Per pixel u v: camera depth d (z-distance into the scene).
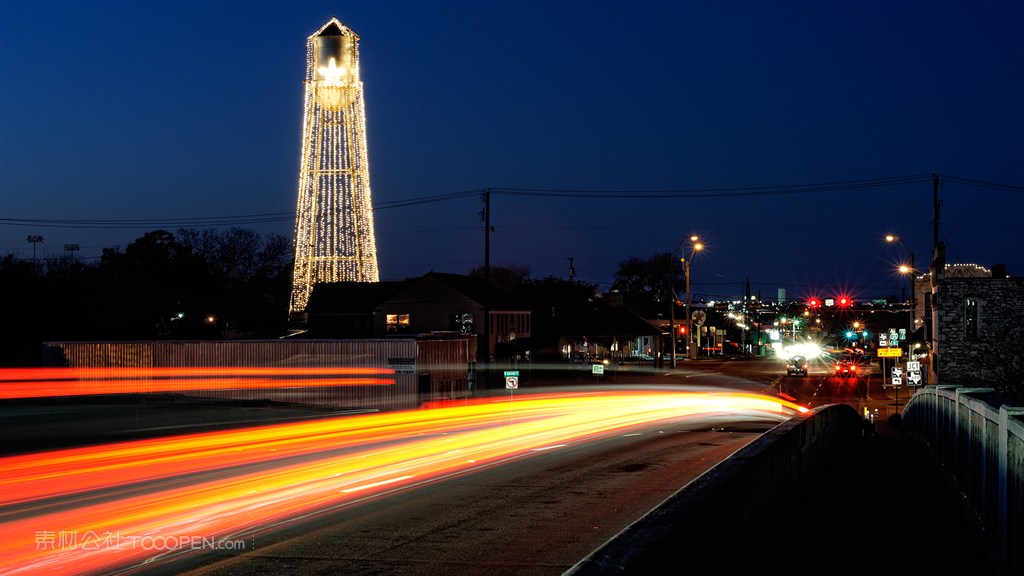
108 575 10.10
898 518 12.84
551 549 11.65
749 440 28.78
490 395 56.78
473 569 10.50
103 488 17.16
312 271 76.94
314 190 72.56
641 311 117.56
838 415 23.12
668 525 5.63
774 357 121.88
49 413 37.81
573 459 23.00
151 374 51.78
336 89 70.19
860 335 106.25
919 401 29.03
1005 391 37.72
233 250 94.81
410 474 19.72
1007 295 47.84
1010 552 9.38
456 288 71.81
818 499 14.63
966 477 13.87
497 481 18.52
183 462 21.78
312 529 13.02
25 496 16.05
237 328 91.50
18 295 64.06
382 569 10.49
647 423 36.78
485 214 55.19
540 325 84.50
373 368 49.12
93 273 84.69
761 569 9.39
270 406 43.94
